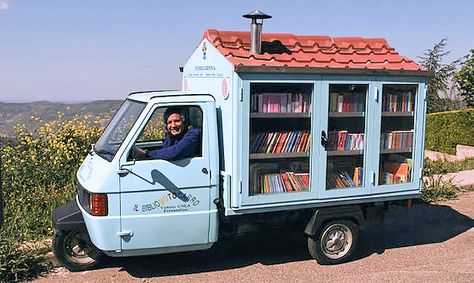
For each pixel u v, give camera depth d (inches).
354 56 251.4
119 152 199.9
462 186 405.7
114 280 211.5
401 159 249.1
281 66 211.6
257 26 225.8
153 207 204.2
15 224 256.2
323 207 232.2
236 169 210.2
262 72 208.7
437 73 919.7
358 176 239.0
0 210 211.9
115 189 199.0
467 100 741.9
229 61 208.5
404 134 247.1
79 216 213.5
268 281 213.0
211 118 211.9
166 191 205.5
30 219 264.1
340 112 231.1
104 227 199.0
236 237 272.4
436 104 905.5
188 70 257.0
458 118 639.8
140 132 203.6
